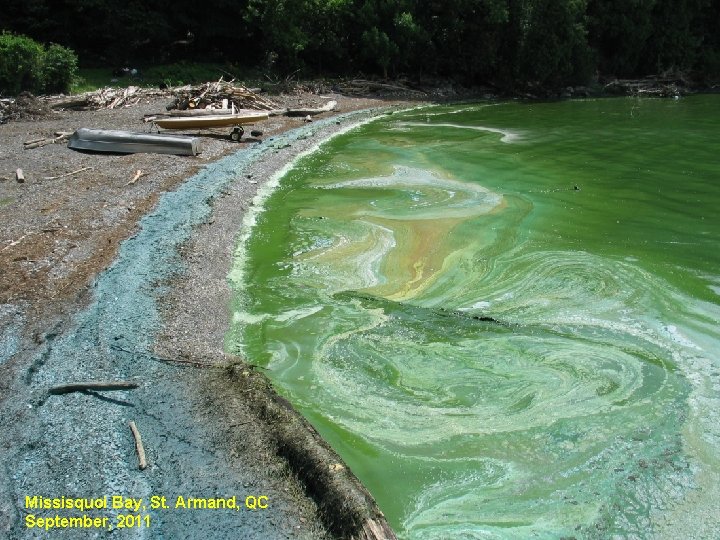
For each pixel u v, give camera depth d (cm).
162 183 1342
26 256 940
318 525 525
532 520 550
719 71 3753
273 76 2956
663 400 697
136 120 1916
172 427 621
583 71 3481
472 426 663
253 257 1086
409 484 589
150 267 952
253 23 2880
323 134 2100
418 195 1416
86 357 717
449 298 936
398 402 702
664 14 3672
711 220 1241
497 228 1201
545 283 972
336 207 1338
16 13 2655
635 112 2791
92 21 2723
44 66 2152
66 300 834
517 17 3309
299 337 832
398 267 1042
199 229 1136
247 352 797
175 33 2956
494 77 3484
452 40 3300
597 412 681
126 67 2725
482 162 1739
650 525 543
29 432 603
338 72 3219
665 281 968
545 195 1412
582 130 2275
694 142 2027
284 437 598
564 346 801
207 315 861
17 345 733
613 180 1541
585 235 1163
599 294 934
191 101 2105
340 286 979
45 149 1542
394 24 3125
